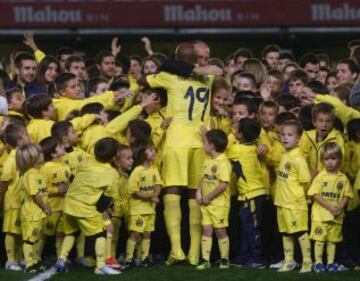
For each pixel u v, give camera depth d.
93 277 23.80
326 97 26.25
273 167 26.06
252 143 25.59
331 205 24.55
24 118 27.44
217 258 26.25
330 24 46.09
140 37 46.31
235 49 48.75
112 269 24.30
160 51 48.19
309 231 25.69
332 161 24.56
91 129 25.94
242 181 25.44
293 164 24.64
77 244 25.47
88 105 26.41
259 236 25.39
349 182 25.02
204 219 24.97
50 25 45.91
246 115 26.09
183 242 26.66
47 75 31.08
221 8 46.06
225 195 24.86
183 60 25.81
